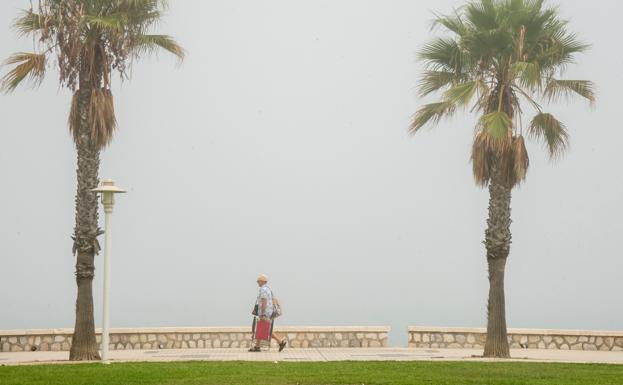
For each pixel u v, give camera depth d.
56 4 22.56
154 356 23.14
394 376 16.69
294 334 27.19
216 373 17.03
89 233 22.70
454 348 27.27
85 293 22.55
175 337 26.84
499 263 24.08
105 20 22.19
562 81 24.39
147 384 15.36
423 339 27.58
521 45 23.34
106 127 22.84
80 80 23.00
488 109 24.42
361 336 27.33
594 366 19.09
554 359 22.50
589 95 24.34
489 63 24.47
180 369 17.77
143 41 23.27
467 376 16.92
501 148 23.64
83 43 22.80
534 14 23.91
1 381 15.66
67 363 19.91
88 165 22.89
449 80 24.98
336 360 20.73
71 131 22.98
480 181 24.31
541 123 24.41
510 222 24.27
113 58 22.97
